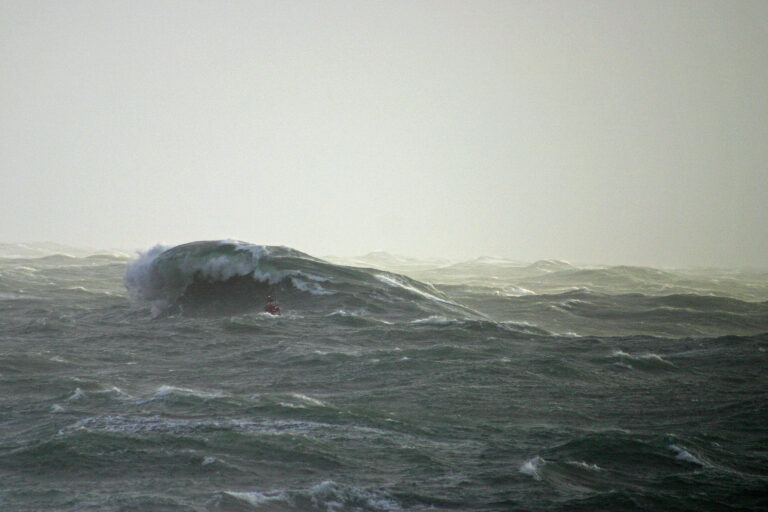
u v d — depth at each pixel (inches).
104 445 2677.2
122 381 3745.1
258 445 2714.1
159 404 3223.4
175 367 4097.0
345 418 3070.9
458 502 2322.8
